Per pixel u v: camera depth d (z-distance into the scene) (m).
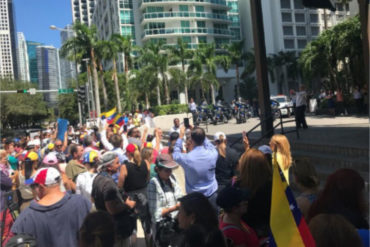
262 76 9.52
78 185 4.19
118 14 62.78
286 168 3.91
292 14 71.31
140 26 63.94
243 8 73.69
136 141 6.70
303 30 72.69
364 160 6.23
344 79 26.31
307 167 2.99
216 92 64.25
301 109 11.52
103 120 12.36
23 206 4.26
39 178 2.80
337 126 11.50
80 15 171.75
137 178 4.51
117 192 3.52
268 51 70.56
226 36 67.75
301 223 1.79
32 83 56.84
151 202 3.74
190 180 4.09
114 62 43.94
